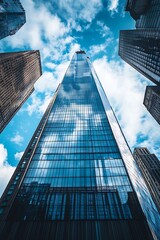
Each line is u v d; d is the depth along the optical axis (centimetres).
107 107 8119
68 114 7462
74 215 3158
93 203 3434
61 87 10706
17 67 14638
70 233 2812
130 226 2905
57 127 6531
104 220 3045
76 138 5859
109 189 3800
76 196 3641
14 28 13425
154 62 9869
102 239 2702
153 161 14150
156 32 8662
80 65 15862
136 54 13000
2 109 12331
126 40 14912
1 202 3547
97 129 6300
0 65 11588
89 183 3994
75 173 4334
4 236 2781
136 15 12150
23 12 14288
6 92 12812
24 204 3438
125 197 3559
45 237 2747
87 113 7438
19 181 4066
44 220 3072
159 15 8756
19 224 2991
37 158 4978
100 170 4419
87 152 5172
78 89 10200
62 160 4869
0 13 10169
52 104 8462
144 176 13225
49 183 4025
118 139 5847
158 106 15762
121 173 4275
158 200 10850
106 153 5081
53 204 3428
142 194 3909
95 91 9744
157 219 3528
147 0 9869
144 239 2677
